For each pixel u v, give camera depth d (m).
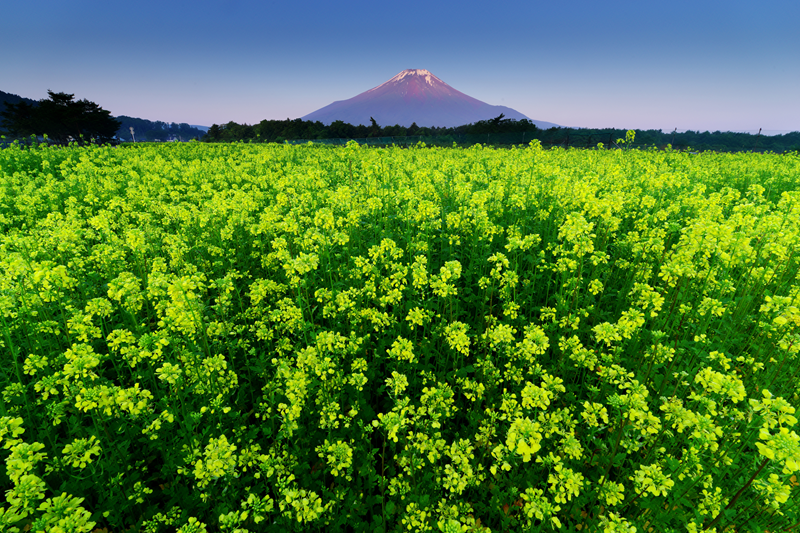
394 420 3.51
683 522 3.55
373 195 12.07
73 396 3.89
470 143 59.34
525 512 3.21
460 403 5.00
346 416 4.21
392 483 3.66
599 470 3.94
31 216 11.46
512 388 4.86
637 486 3.24
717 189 15.51
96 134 108.44
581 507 3.85
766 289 6.78
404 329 6.38
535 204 10.85
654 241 7.03
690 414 3.27
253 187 16.03
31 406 4.57
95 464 3.82
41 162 24.39
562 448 3.65
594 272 7.35
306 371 4.33
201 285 5.29
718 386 3.32
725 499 3.65
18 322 5.31
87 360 3.82
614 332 4.59
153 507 3.83
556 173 13.11
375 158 21.58
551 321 6.16
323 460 4.27
